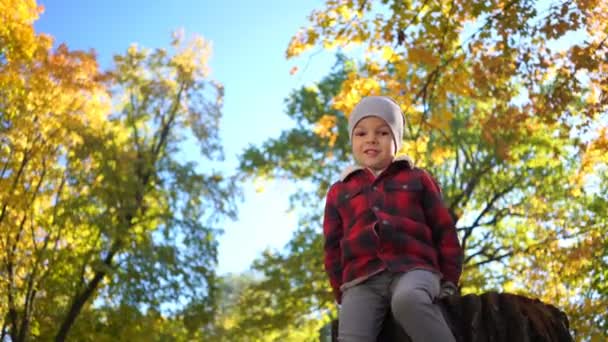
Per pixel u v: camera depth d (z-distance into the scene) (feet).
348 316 8.59
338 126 64.28
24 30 53.52
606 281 47.34
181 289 63.05
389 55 31.32
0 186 54.90
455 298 8.62
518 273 52.60
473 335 8.45
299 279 60.08
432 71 30.73
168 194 67.77
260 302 61.26
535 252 51.85
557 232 52.95
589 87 29.91
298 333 63.26
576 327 43.93
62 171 59.47
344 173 9.61
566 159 53.57
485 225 57.72
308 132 65.67
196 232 65.72
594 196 54.08
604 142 31.24
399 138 9.68
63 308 60.08
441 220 9.02
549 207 55.06
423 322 7.90
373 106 9.55
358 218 9.09
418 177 9.27
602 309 43.96
